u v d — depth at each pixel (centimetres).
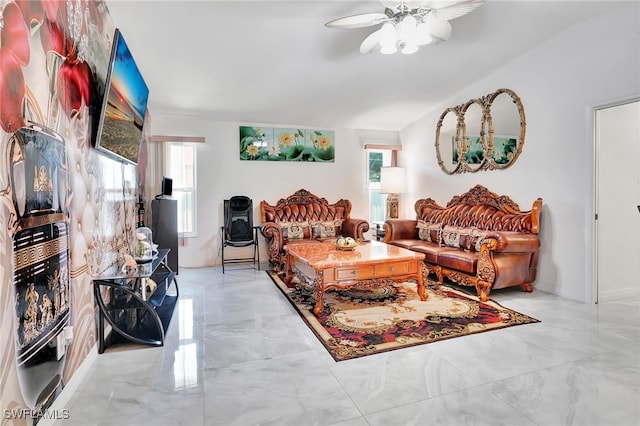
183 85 410
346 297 354
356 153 607
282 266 480
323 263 303
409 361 216
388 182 571
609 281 340
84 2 218
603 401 172
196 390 186
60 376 173
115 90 244
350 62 378
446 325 274
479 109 445
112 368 211
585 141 330
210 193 528
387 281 325
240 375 201
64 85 186
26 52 145
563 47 346
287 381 194
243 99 459
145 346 242
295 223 525
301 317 297
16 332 134
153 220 432
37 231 151
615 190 340
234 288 393
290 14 286
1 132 126
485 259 341
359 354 226
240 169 542
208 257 529
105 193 263
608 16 309
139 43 318
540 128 371
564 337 249
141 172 433
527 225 368
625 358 217
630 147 346
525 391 181
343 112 527
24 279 140
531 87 379
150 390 186
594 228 329
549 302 332
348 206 570
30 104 148
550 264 364
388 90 457
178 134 512
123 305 257
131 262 258
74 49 201
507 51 376
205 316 302
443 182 519
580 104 333
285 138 564
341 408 168
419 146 570
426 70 408
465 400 174
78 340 199
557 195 355
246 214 520
